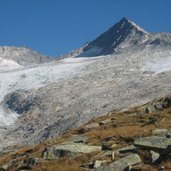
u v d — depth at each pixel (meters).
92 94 189.38
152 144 33.34
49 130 149.62
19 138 158.00
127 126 51.03
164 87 160.38
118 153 34.31
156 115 58.12
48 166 34.97
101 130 51.22
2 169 41.97
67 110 173.00
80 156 35.56
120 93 171.12
